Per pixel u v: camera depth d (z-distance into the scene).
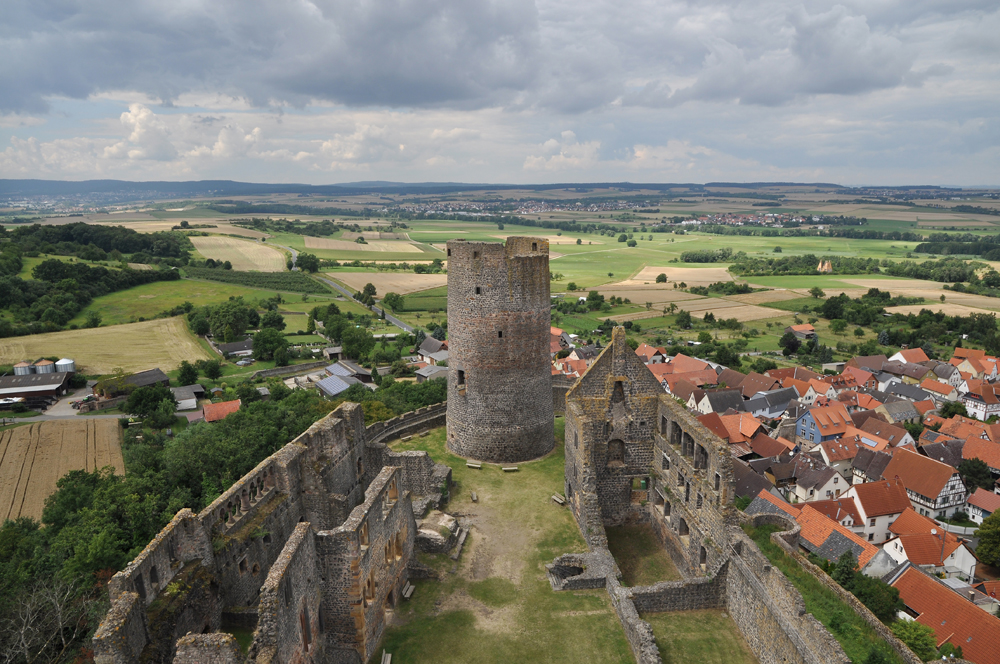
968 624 48.00
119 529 46.41
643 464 50.19
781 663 31.91
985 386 135.12
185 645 23.30
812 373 143.25
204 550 31.12
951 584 61.22
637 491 50.41
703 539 40.41
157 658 26.02
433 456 59.34
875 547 59.69
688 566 43.06
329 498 41.72
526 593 39.41
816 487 87.94
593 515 44.16
